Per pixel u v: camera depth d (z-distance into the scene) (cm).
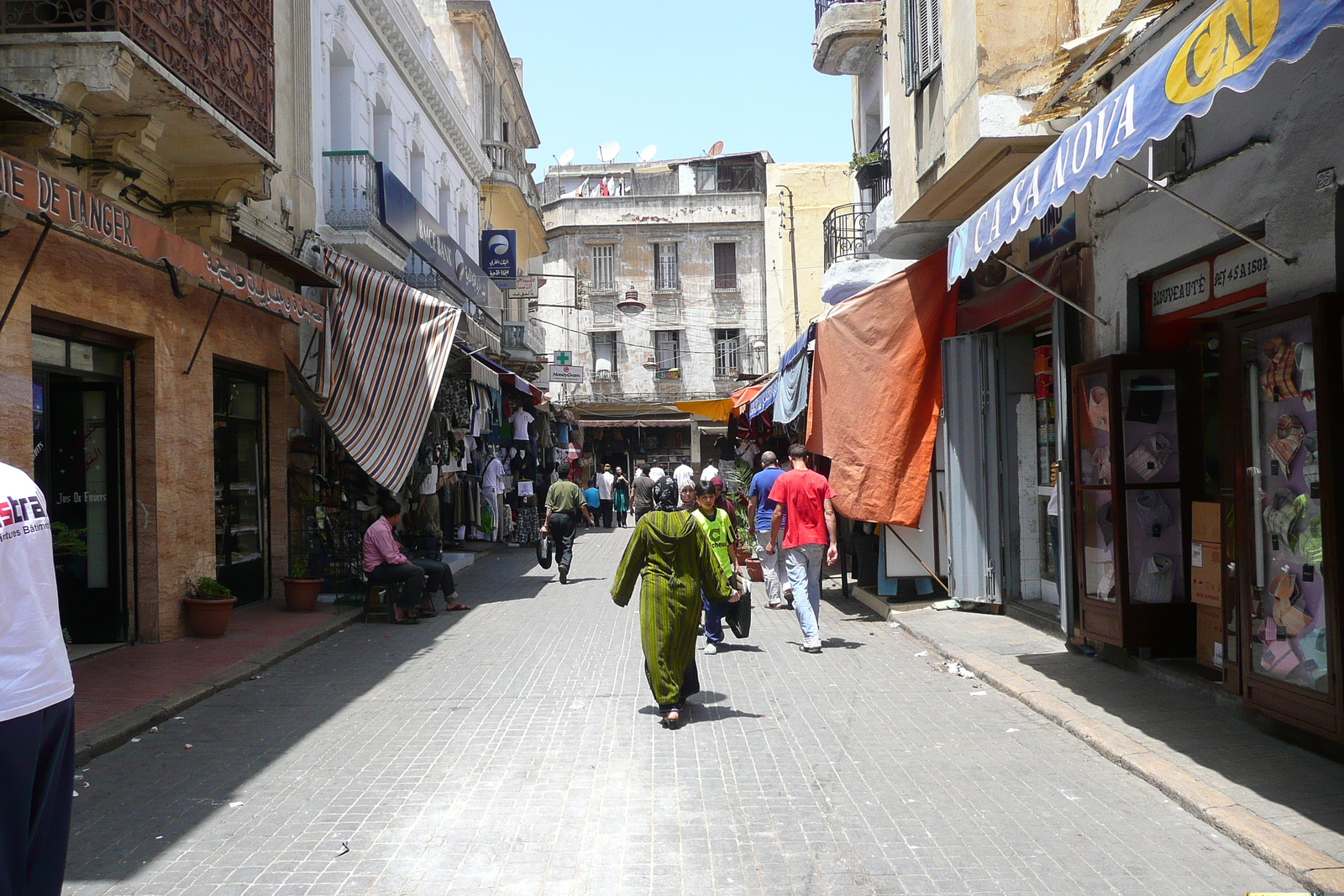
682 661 647
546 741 609
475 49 2673
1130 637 720
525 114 3434
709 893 385
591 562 1877
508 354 2627
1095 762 546
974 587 1044
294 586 1148
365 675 828
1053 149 505
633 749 588
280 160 1303
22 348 762
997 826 452
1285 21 332
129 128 877
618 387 4234
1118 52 685
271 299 966
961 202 988
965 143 827
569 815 477
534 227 3456
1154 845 427
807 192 4200
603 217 4259
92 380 937
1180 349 729
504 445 2347
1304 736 535
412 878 405
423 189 2106
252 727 659
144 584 956
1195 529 701
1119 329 751
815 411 1145
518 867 414
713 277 4253
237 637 988
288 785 532
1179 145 651
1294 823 429
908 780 522
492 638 1003
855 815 470
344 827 466
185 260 782
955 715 657
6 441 744
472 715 679
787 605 1188
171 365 993
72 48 764
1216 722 593
